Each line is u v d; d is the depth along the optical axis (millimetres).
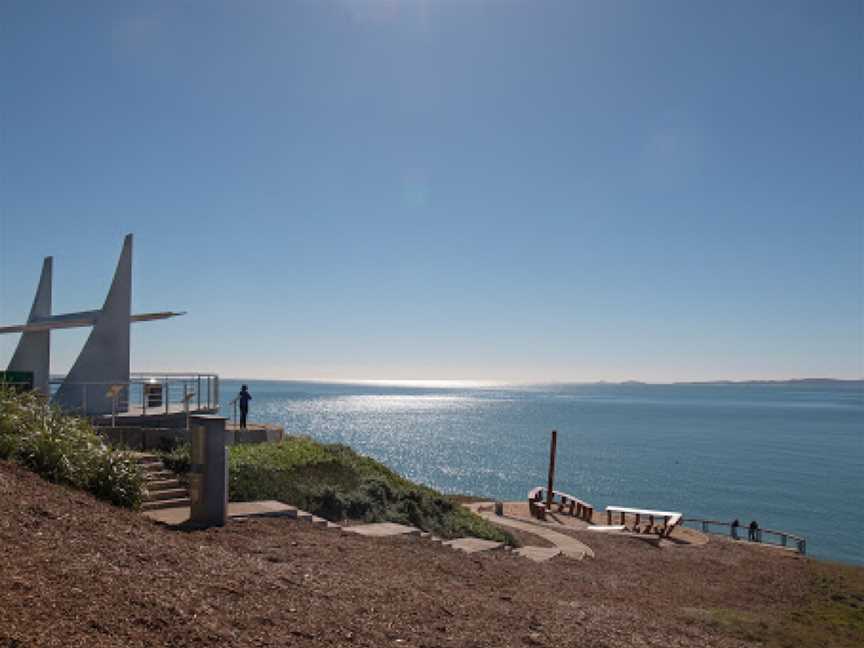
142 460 12695
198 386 20844
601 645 7109
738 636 10250
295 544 9289
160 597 5633
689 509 46125
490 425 129625
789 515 44219
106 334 19484
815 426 132625
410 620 6668
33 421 9602
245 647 5137
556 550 15547
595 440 99312
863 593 17297
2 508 6648
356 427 117312
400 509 14672
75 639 4516
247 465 13109
